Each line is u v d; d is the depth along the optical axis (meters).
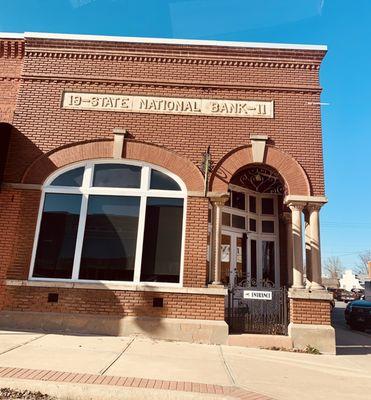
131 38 10.48
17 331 8.41
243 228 12.62
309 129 10.05
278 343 8.62
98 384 4.99
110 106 10.12
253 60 10.49
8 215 9.33
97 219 9.48
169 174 9.80
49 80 10.28
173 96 10.23
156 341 8.34
